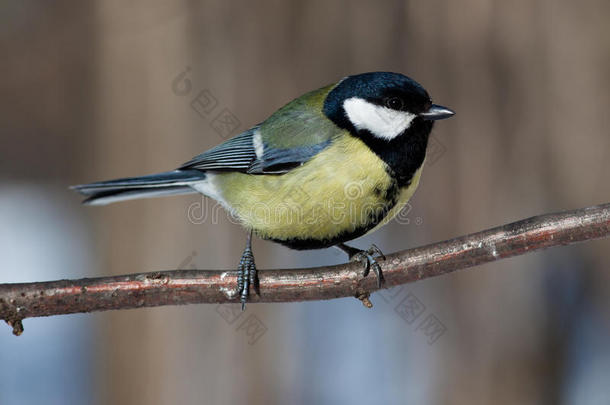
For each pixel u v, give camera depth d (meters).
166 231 10.81
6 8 18.00
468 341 10.89
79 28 17.91
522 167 11.02
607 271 11.24
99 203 8.88
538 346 10.86
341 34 11.63
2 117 17.59
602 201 10.84
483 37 11.16
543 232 6.41
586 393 10.80
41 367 11.98
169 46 11.09
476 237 6.68
